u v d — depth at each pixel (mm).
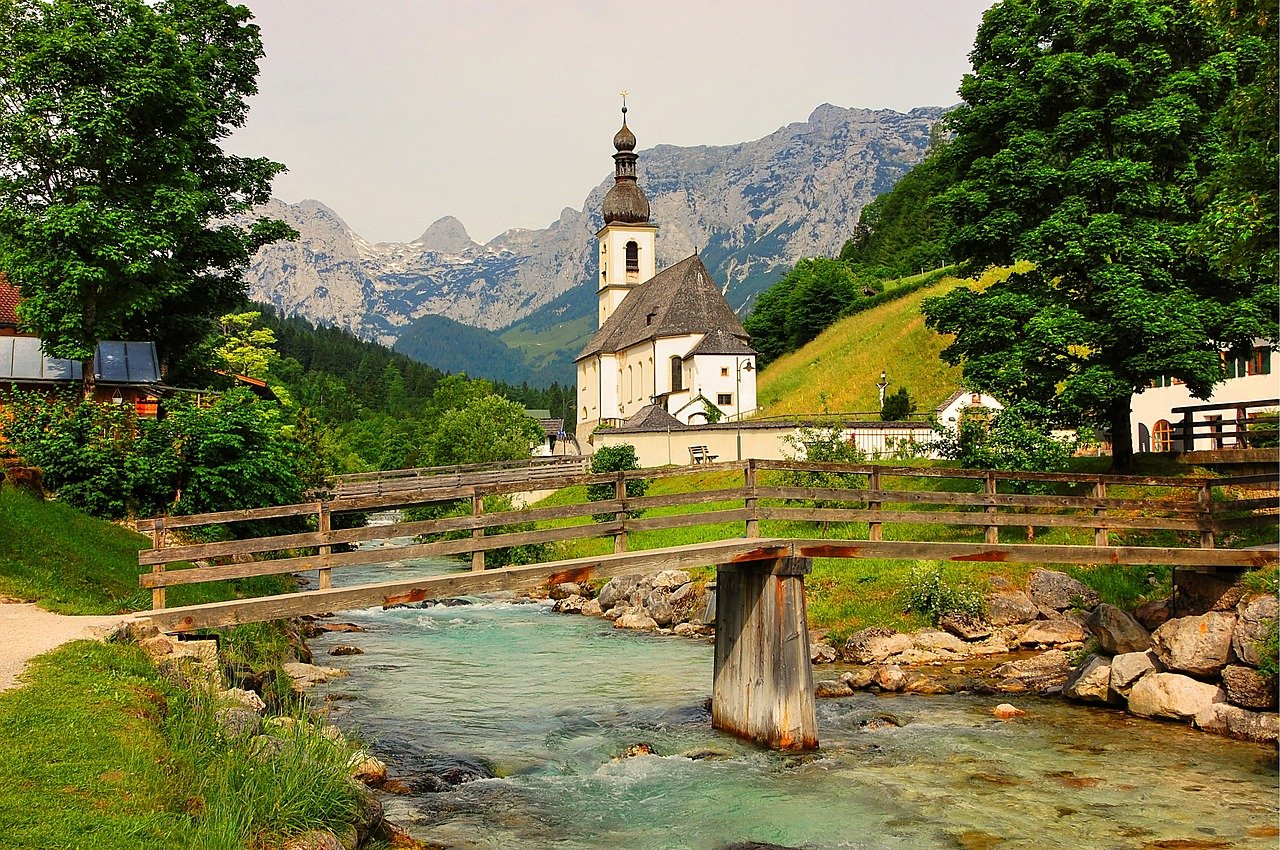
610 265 118312
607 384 100438
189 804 9812
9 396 31812
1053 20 32938
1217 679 19484
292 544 16234
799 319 106875
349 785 12008
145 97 31500
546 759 17641
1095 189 31000
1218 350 31203
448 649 29297
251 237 38188
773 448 59594
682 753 18031
